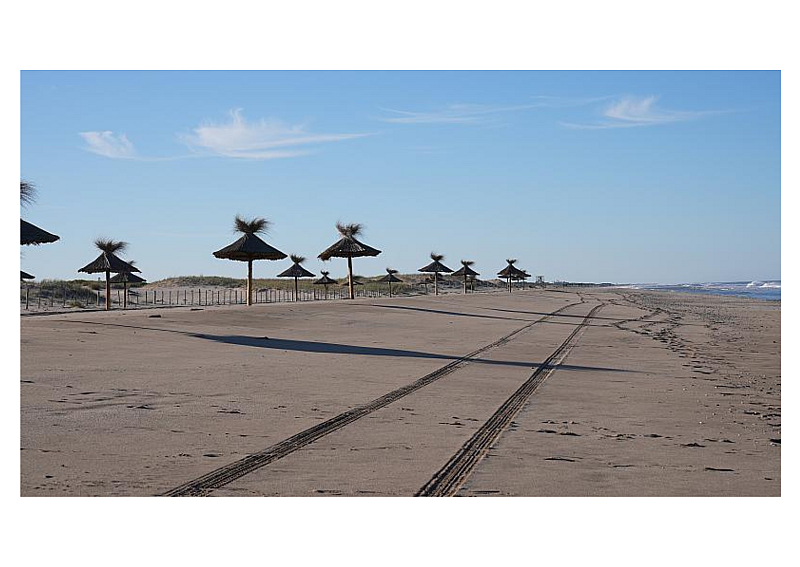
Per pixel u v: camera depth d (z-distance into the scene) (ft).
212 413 31.42
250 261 111.24
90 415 29.96
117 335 57.00
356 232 144.97
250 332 67.41
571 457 25.73
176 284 269.64
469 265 244.83
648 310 146.51
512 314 120.88
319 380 41.81
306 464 23.90
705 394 41.06
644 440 28.86
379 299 146.30
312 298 221.25
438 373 46.73
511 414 33.53
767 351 65.92
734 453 26.96
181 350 51.88
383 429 29.40
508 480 22.77
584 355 60.75
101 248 121.70
